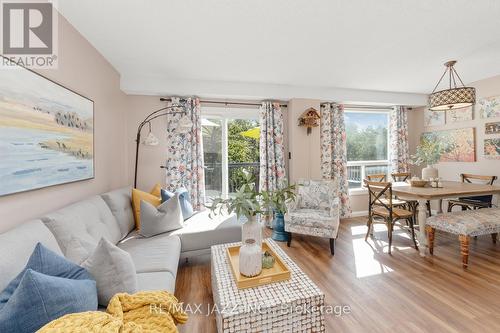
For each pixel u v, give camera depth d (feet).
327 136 13.21
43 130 5.04
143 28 6.67
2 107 4.07
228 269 5.09
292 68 9.82
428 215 11.77
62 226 4.55
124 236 7.24
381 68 9.94
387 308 5.67
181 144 11.39
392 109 14.69
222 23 6.47
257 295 4.14
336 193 10.21
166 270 5.20
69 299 2.90
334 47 7.98
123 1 5.48
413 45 7.91
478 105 11.80
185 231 7.75
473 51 8.40
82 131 6.70
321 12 6.01
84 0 5.41
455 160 12.91
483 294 6.14
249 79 11.15
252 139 13.17
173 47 7.86
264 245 6.32
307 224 9.30
